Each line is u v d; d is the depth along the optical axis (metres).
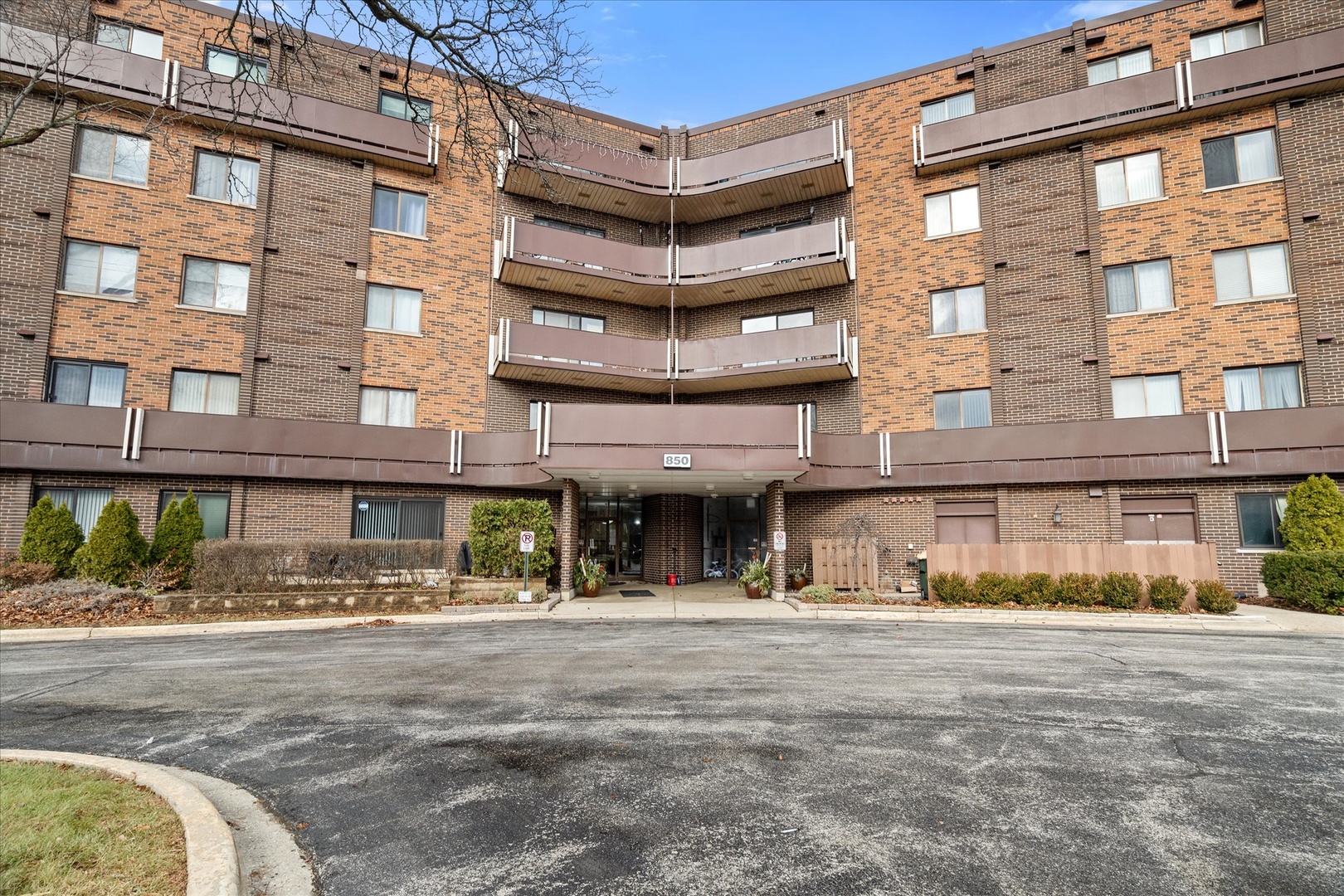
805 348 21.56
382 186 21.70
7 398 16.50
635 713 6.98
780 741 6.08
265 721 6.86
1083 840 4.22
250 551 15.10
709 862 3.95
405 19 5.99
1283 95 17.98
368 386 20.80
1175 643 11.16
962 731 6.35
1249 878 3.79
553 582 20.05
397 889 3.68
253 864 3.94
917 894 3.60
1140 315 19.03
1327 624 12.99
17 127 17.47
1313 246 17.44
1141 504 18.22
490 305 22.62
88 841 3.89
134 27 18.80
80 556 14.95
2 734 6.48
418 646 11.21
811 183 23.02
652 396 24.48
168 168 19.00
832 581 18.92
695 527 23.91
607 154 23.23
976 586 15.92
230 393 19.33
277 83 7.05
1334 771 5.36
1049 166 20.44
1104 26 20.44
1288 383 17.53
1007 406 20.17
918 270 21.84
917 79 22.59
